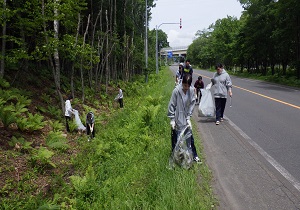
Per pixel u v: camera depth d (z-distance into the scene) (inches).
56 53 434.6
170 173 182.9
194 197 150.2
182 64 403.9
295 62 1026.1
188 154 193.5
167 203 145.6
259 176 182.4
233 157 217.9
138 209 149.7
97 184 194.1
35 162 236.2
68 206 180.1
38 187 207.2
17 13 394.6
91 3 692.1
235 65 2288.4
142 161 223.8
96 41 768.3
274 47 1235.9
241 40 1660.9
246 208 145.7
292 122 324.5
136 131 306.7
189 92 195.3
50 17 378.0
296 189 163.6
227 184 172.9
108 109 540.1
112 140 299.3
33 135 308.7
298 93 615.8
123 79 1022.4
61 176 221.5
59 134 302.4
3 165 224.1
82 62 566.3
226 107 447.5
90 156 259.0
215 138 271.4
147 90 788.0
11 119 287.6
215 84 333.1
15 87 427.5
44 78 545.3
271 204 148.6
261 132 288.7
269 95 581.3
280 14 1013.2
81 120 402.3
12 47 501.4
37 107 384.5
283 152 225.6
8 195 190.9
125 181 186.5
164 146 241.4
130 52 1011.9
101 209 164.1
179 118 197.6
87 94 580.4
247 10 1387.8
